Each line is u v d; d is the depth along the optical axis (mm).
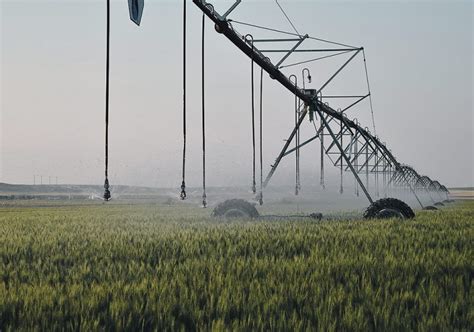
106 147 11406
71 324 5918
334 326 5812
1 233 17250
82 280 8539
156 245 12555
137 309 6500
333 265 9500
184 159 14766
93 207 56812
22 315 6301
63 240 14516
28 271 9344
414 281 8383
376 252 11258
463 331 5875
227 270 9039
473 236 14977
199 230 16391
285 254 11594
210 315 6371
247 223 19156
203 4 17125
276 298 6961
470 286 8031
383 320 6223
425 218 23016
